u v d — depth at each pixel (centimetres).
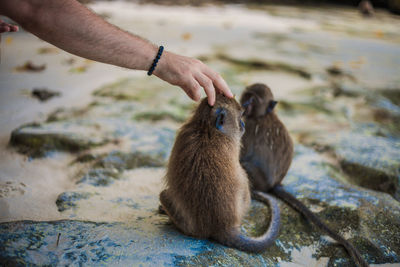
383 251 133
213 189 119
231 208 121
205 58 325
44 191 146
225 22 532
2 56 290
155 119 203
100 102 221
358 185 166
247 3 784
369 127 211
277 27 527
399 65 357
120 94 234
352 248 130
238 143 128
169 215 126
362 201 148
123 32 110
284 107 237
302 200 150
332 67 330
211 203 119
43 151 168
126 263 108
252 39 427
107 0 626
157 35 401
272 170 156
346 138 195
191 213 121
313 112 231
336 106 241
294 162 175
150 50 112
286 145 159
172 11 589
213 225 121
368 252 132
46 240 112
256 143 161
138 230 123
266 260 123
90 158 165
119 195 145
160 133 187
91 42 105
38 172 158
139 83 259
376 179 165
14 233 112
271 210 139
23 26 100
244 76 286
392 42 476
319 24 586
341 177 168
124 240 116
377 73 324
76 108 211
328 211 144
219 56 336
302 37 465
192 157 121
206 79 117
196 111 127
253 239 123
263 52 366
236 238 122
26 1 97
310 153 183
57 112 205
